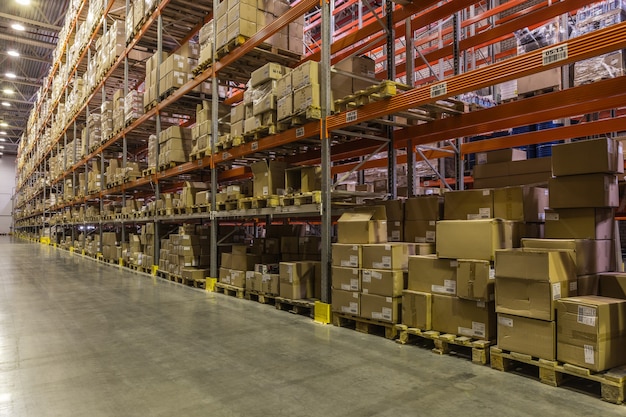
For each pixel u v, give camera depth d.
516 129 7.55
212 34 7.36
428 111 4.92
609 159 3.34
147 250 10.12
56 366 3.52
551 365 2.92
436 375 3.18
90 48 14.65
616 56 4.89
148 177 10.12
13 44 21.84
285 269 5.49
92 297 6.69
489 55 8.29
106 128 12.59
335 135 6.17
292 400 2.79
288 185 5.71
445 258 3.75
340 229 4.74
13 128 34.78
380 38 5.82
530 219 3.86
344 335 4.35
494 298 3.45
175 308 5.78
